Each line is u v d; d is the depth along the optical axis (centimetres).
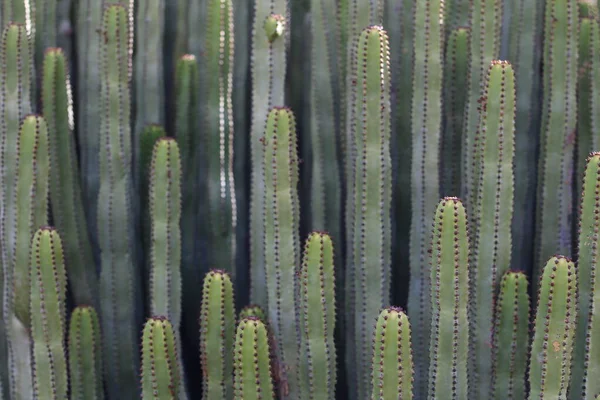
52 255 314
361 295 321
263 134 333
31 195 323
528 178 350
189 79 351
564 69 338
